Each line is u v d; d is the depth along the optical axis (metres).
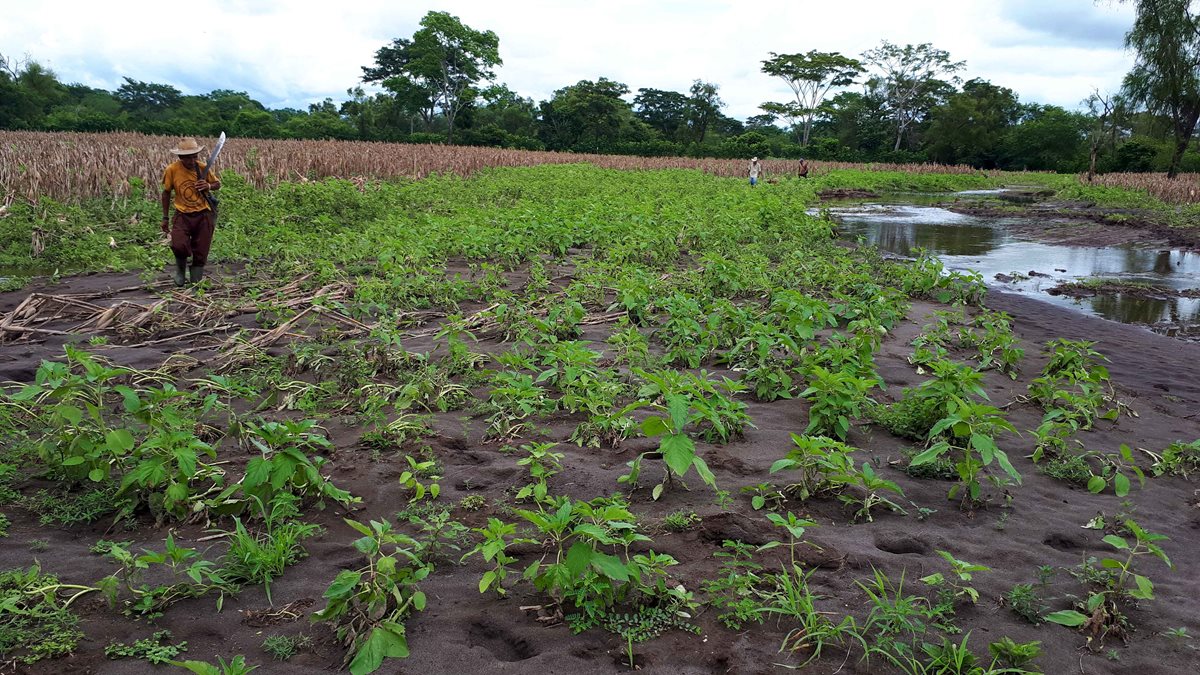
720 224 15.59
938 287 11.02
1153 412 6.20
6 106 62.25
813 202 31.55
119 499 3.92
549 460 4.70
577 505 3.33
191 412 5.13
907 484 4.54
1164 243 18.48
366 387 5.79
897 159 73.44
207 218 9.65
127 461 4.15
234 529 3.78
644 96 93.50
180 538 3.67
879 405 5.70
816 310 7.84
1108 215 23.94
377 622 2.86
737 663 2.89
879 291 9.68
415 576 3.10
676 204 19.52
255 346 6.84
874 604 3.27
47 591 3.06
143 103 109.12
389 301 8.91
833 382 5.09
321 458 4.29
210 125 63.41
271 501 3.82
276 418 5.30
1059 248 17.94
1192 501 4.51
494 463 4.70
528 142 72.50
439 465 4.63
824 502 4.27
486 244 12.26
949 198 35.78
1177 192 29.77
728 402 5.14
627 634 2.99
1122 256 16.61
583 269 10.77
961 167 63.53
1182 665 2.95
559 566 3.07
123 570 3.16
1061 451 5.09
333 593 2.86
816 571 3.54
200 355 6.83
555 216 14.83
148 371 6.12
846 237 19.80
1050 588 3.46
